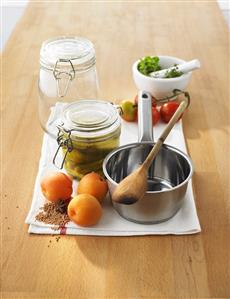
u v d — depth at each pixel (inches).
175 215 44.0
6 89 65.9
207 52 75.0
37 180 48.6
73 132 45.4
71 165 47.6
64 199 44.8
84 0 94.1
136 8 90.8
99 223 43.1
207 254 40.4
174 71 62.1
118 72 69.6
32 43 77.8
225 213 45.1
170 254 40.4
